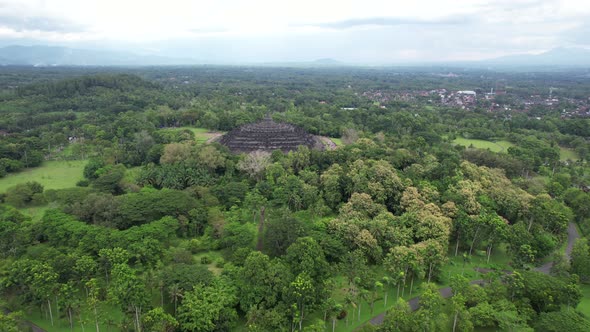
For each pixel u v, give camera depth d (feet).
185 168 492.54
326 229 353.10
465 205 387.34
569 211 407.64
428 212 362.12
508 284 281.33
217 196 436.76
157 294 284.61
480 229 355.15
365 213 379.14
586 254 322.14
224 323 244.83
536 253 339.16
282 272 269.44
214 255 341.41
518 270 294.66
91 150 629.51
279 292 259.39
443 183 451.94
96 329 255.09
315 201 428.97
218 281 272.92
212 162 508.94
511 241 338.95
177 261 309.01
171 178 467.52
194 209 381.60
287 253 300.20
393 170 464.24
